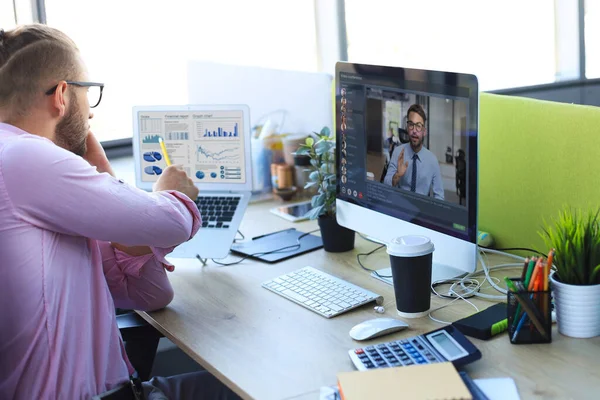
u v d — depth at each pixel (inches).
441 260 65.9
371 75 69.6
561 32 169.6
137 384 60.1
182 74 109.1
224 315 64.8
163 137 84.7
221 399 65.9
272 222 90.7
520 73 165.5
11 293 53.7
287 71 99.5
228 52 114.3
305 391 50.4
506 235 74.4
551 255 54.0
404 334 57.9
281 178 99.6
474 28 154.1
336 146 75.7
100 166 74.0
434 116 63.3
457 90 60.6
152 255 66.4
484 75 158.1
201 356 57.0
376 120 70.1
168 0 105.7
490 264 70.9
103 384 58.1
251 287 71.0
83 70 60.8
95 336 58.2
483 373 50.6
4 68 56.9
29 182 53.2
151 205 58.5
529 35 165.0
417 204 67.2
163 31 106.0
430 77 62.9
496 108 72.4
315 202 78.4
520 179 71.5
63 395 54.9
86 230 55.2
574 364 50.9
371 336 56.9
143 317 67.2
